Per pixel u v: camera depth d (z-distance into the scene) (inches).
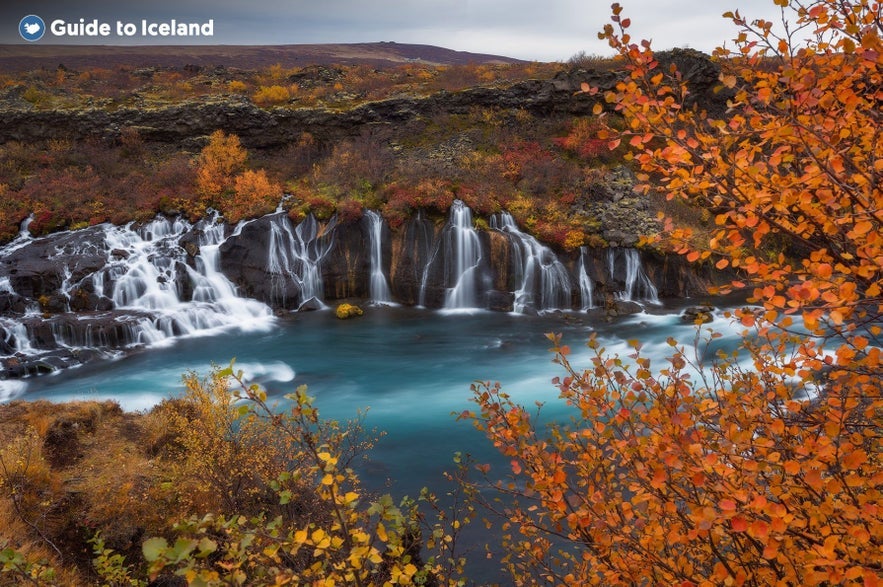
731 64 128.5
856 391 112.5
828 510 95.7
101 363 860.6
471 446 549.6
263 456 366.0
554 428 151.6
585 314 1043.3
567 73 1481.3
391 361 850.1
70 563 307.6
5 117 1448.1
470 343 919.0
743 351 723.4
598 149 1317.7
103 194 1275.8
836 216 105.0
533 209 1189.7
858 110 111.9
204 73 2071.9
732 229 107.4
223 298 1103.0
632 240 1092.5
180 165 1385.3
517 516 171.0
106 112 1493.6
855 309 103.8
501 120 1482.5
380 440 569.9
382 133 1485.0
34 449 380.8
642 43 110.1
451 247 1120.8
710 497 116.3
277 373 808.9
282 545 100.3
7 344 874.1
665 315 998.4
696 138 109.2
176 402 499.5
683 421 105.4
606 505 131.0
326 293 1164.5
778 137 106.4
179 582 299.3
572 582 156.4
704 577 124.3
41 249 1083.3
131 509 345.4
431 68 2137.1
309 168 1403.8
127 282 1043.9
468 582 325.7
